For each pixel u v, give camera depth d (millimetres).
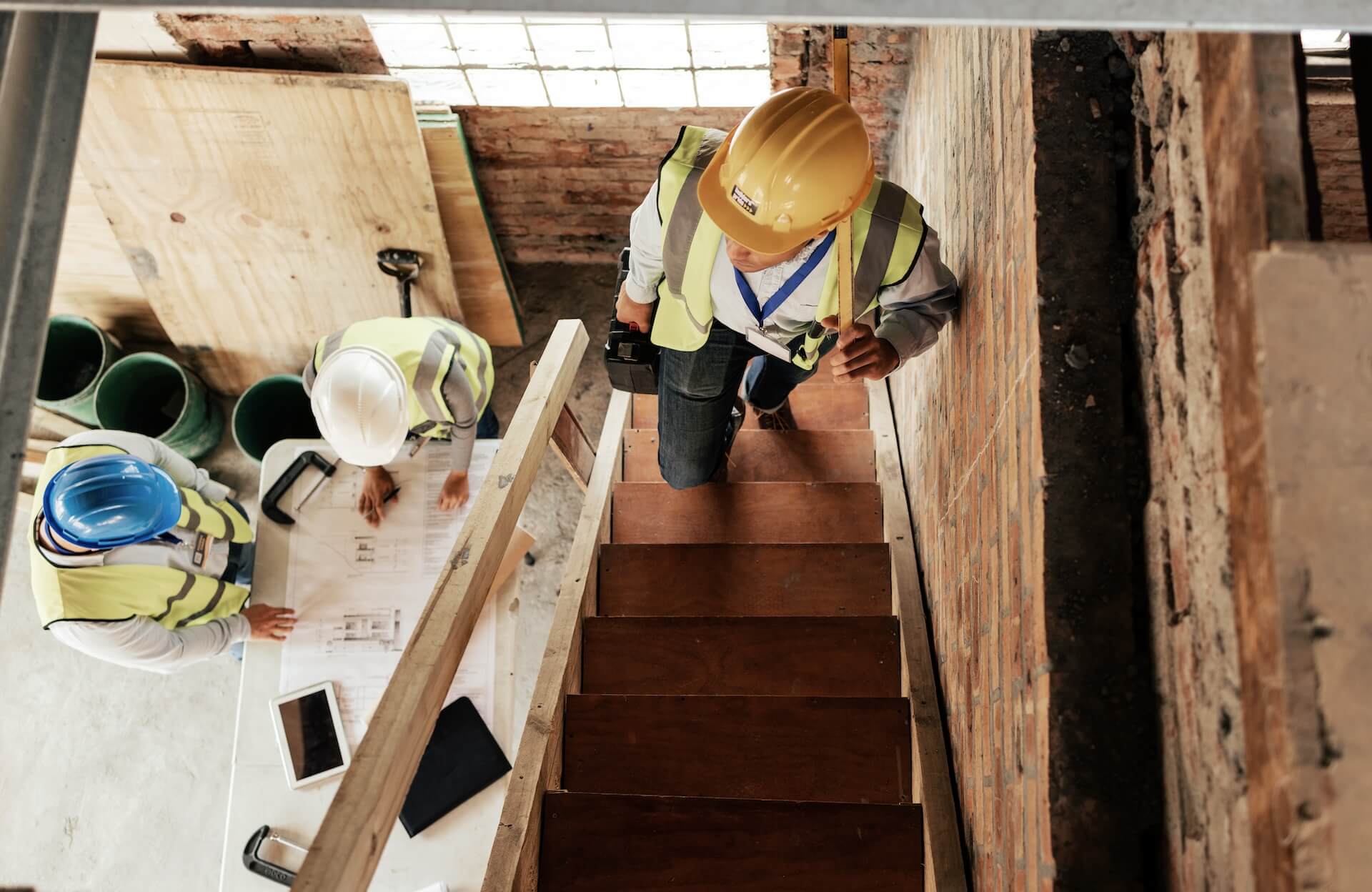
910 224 1951
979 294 2037
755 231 1849
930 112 3072
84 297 4492
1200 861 1217
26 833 4074
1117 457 1459
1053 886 1396
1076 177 1521
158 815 4094
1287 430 968
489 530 1991
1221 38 1109
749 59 3686
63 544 2947
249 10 996
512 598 3219
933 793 2207
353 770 1488
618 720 2506
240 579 3836
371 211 3969
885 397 3633
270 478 3414
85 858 4043
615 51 3643
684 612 2979
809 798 2424
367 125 3660
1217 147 1119
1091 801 1396
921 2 975
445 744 3049
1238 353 1046
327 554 3320
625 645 2758
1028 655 1561
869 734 2445
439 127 3801
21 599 4363
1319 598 945
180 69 3494
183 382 4547
